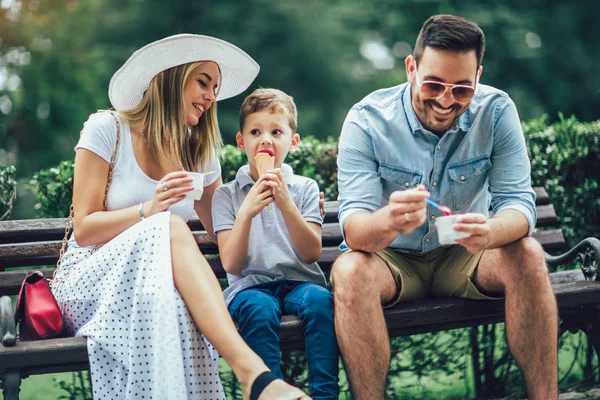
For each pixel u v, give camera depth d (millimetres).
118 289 3428
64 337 3658
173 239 3408
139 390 3340
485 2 18188
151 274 3352
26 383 5660
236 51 4051
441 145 3918
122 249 3473
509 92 17328
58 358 3420
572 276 4676
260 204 3732
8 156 15547
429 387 5203
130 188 3842
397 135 3924
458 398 5031
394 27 18281
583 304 4094
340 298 3537
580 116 18172
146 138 3900
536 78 17516
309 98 17516
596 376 5207
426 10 18297
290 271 3980
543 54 17594
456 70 3605
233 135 16328
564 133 5391
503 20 17453
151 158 3922
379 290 3582
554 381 3631
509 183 3928
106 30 17391
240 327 3637
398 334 3971
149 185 3873
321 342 3611
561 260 4441
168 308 3297
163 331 3283
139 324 3338
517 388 5062
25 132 15688
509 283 3676
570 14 18266
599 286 4051
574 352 5191
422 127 3908
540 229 5340
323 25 17734
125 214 3646
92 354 3414
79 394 4688
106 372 3438
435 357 4988
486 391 5012
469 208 4039
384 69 18422
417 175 3934
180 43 3848
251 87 16922
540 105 17500
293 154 5059
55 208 4742
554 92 17641
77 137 15906
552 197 5332
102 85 16625
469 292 3934
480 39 3631
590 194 5371
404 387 5004
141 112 3906
